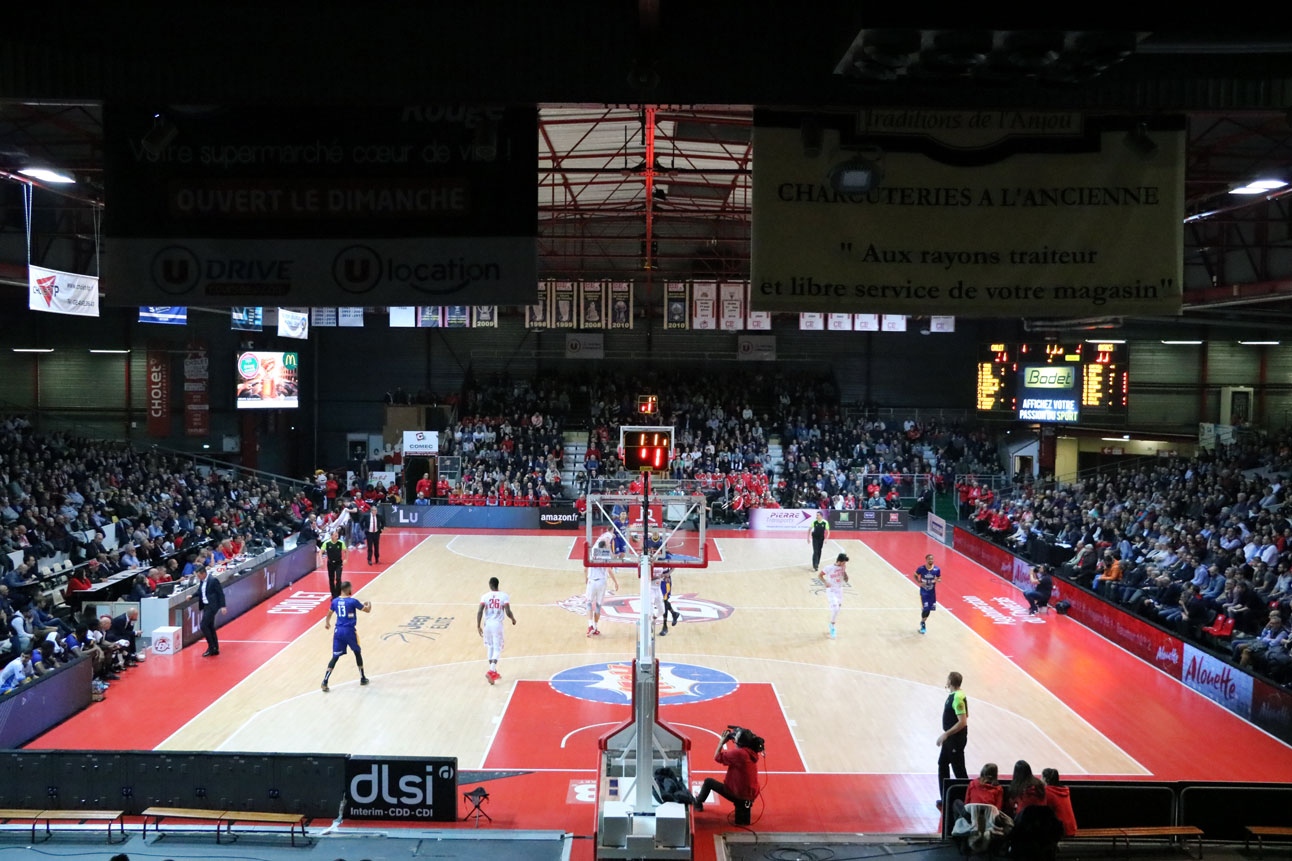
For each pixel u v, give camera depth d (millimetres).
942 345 48156
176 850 11906
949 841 12297
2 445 30203
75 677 16875
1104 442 45656
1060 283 9180
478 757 15086
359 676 19312
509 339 48531
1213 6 7281
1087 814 12242
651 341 48719
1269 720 16562
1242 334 43000
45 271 25484
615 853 11484
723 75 8867
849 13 6965
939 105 9047
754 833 12586
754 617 24781
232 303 9078
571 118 26062
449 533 38281
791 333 48375
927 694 18516
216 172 9094
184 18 8891
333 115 9102
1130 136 9164
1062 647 22047
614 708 17438
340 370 48562
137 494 30797
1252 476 32031
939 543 36844
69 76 8914
